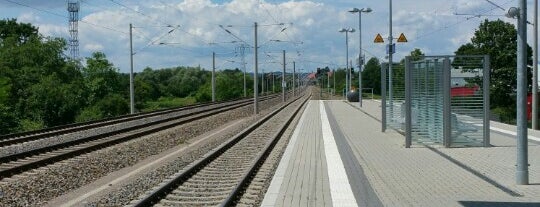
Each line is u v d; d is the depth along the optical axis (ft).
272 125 111.65
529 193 37.83
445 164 51.34
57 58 229.66
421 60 67.51
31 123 161.27
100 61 284.82
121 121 123.95
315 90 565.53
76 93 213.25
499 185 40.75
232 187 44.39
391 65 94.22
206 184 46.14
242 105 209.15
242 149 71.56
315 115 141.08
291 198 37.88
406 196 37.63
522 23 40.32
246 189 43.06
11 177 50.24
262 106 211.20
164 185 41.98
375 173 47.37
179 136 90.79
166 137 87.30
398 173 47.09
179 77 504.02
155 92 441.27
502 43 179.73
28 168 54.39
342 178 45.21
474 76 65.82
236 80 475.31
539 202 34.96
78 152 65.72
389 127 96.02
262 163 57.41
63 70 230.89
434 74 66.39
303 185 42.65
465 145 64.80
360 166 51.47
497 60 177.06
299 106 195.11
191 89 489.67
